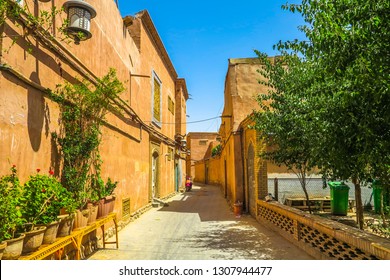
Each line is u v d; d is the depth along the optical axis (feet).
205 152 149.89
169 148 66.54
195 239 25.36
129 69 35.83
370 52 11.00
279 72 25.68
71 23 17.16
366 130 12.28
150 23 45.96
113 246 23.12
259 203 33.17
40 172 15.90
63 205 13.53
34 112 15.47
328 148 15.25
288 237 24.20
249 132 38.14
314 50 13.56
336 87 14.92
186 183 87.45
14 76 13.78
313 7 12.35
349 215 34.09
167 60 61.93
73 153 18.57
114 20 30.48
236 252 21.01
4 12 12.81
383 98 11.63
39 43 16.26
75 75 20.89
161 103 56.70
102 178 25.18
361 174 16.38
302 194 37.73
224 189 68.03
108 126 27.04
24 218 12.04
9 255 10.50
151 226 31.73
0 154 12.66
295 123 21.81
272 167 38.22
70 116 18.94
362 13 11.06
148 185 45.60
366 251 13.74
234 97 44.42
